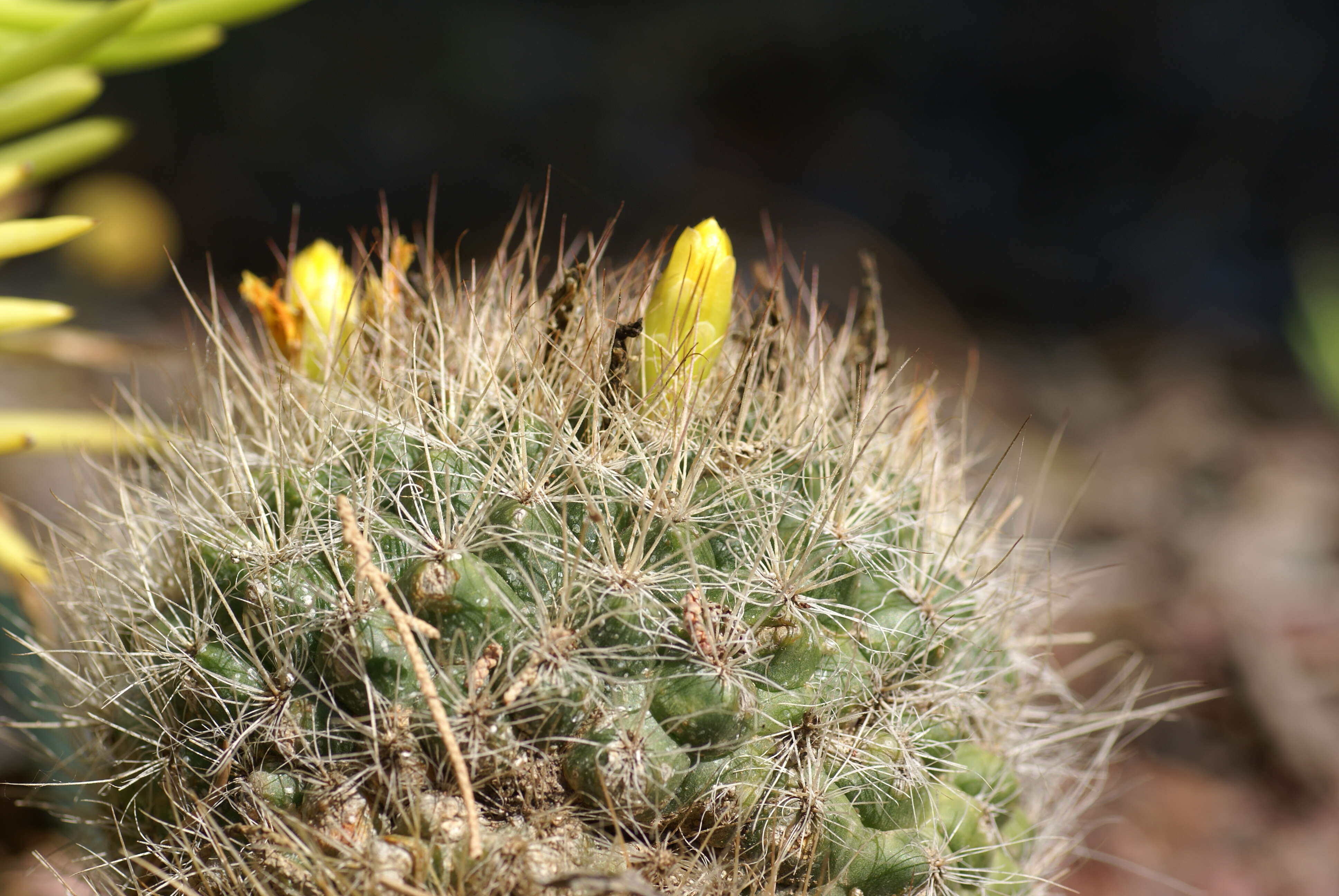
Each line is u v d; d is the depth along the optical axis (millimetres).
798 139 1725
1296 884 677
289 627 435
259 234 1427
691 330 446
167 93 1493
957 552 462
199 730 438
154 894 440
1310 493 1083
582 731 432
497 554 438
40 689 477
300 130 1526
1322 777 752
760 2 1771
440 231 1477
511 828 430
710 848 435
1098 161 1704
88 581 454
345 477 443
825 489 445
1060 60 1756
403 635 425
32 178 503
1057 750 480
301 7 1579
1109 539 1001
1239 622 871
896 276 1414
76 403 843
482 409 446
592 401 443
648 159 1614
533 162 1580
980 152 1729
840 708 440
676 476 440
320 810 431
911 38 1780
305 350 462
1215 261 1582
